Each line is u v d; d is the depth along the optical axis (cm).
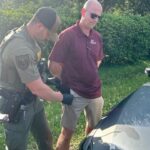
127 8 972
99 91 306
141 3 981
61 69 296
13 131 245
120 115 245
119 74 659
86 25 291
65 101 241
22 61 230
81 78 295
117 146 217
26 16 569
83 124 393
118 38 707
